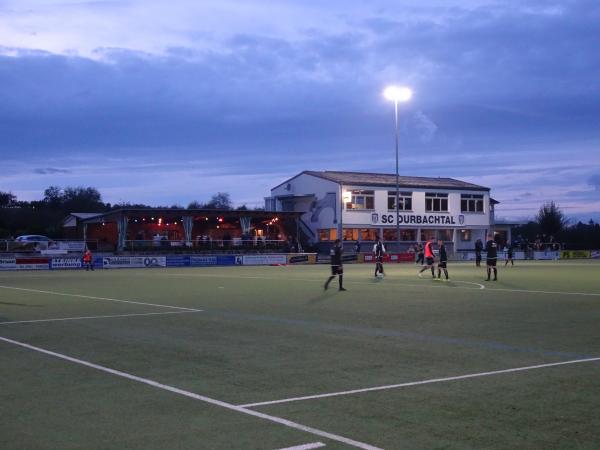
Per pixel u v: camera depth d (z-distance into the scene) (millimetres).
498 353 10914
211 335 13133
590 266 49094
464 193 73500
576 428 6578
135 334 13328
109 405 7582
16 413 7250
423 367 9734
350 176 70938
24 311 17906
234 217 66062
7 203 93625
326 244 67562
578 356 10602
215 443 6160
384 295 22500
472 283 28797
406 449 5965
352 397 7887
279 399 7816
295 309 18000
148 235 68250
